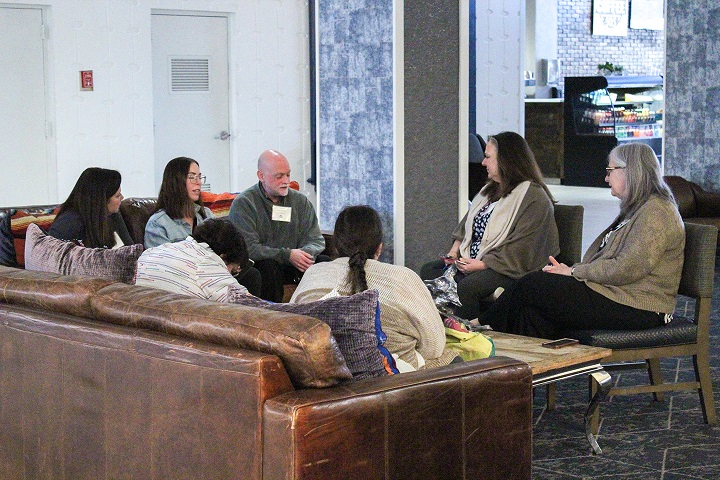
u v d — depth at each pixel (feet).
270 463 8.31
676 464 13.52
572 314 15.06
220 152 34.27
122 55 31.83
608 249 15.37
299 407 8.16
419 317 11.41
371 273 11.53
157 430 9.29
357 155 21.33
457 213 21.16
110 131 31.91
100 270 12.69
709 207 31.45
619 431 14.97
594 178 52.95
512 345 13.84
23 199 31.01
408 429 8.94
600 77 52.24
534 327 15.49
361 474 8.59
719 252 31.78
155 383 9.24
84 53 31.22
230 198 22.12
